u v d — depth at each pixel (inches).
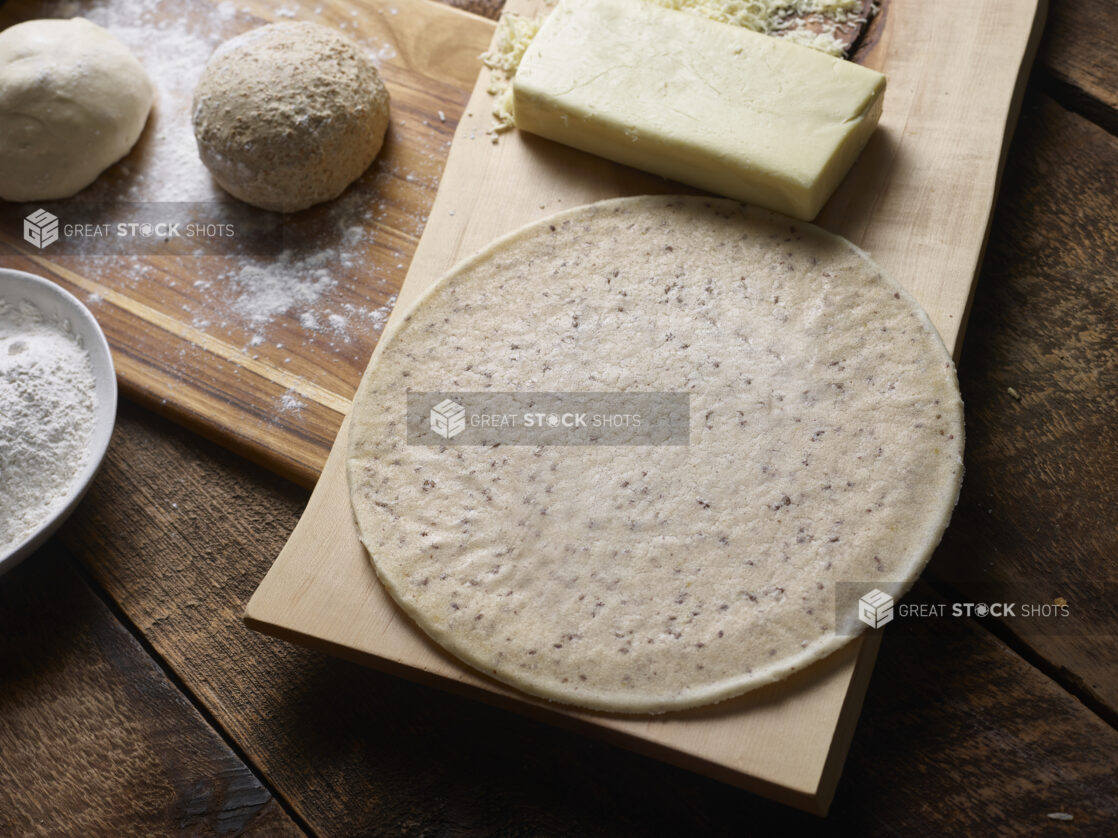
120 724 19.2
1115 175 22.0
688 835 17.9
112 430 19.9
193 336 21.8
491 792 18.3
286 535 20.4
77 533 20.6
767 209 20.5
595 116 20.6
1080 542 19.0
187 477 21.0
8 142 22.5
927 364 18.7
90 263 22.8
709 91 20.7
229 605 19.9
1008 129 21.5
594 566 17.9
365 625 18.0
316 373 21.2
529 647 17.3
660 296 19.9
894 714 18.3
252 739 19.0
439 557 18.1
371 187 22.9
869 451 18.2
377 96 22.7
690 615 17.4
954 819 17.5
